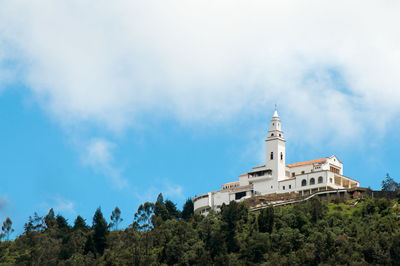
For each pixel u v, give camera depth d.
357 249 188.75
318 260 187.12
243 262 194.50
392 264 181.25
